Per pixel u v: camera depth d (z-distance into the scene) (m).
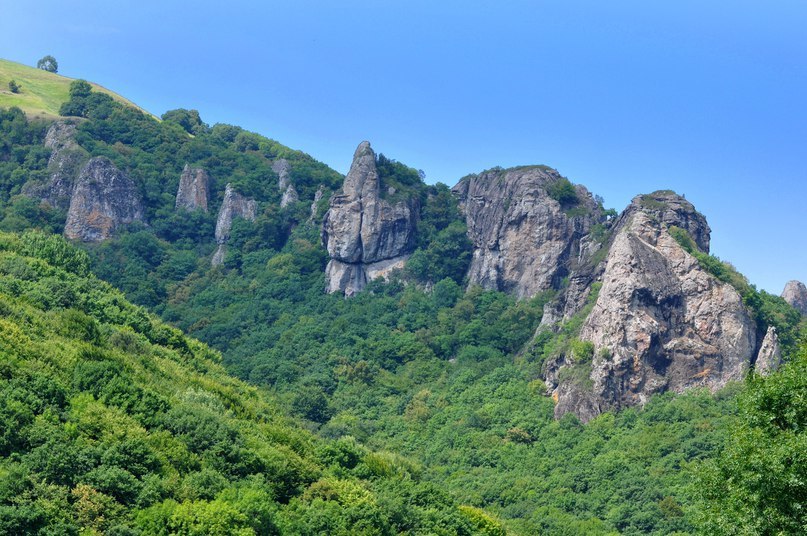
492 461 143.00
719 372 155.88
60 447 76.00
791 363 61.81
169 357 123.56
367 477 106.50
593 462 135.88
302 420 155.38
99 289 136.25
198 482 82.38
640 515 118.31
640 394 154.00
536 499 128.50
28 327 100.06
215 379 127.75
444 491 110.19
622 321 158.62
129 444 81.38
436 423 158.38
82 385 91.69
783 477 55.34
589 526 117.81
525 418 153.75
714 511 59.25
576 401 152.88
